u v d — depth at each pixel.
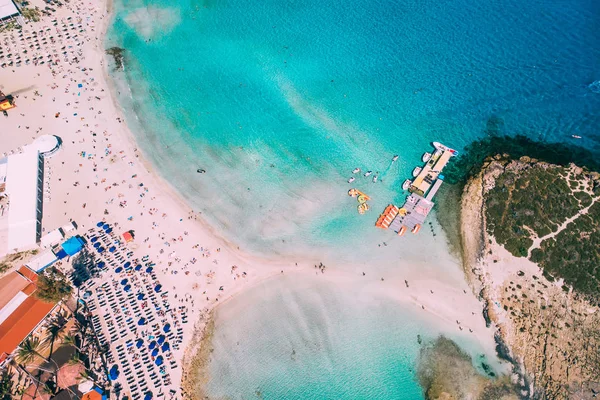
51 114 97.00
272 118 96.38
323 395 62.41
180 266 74.94
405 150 89.00
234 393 62.81
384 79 101.56
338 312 69.38
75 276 73.81
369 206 81.31
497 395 60.66
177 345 66.62
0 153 90.31
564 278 67.38
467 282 70.81
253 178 86.94
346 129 93.38
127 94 101.75
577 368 60.34
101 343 66.56
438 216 78.50
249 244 77.81
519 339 63.97
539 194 75.12
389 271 73.19
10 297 69.62
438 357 64.25
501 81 98.38
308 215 80.94
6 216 81.00
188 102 100.25
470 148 87.44
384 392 62.31
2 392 61.12
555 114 91.38
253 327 68.38
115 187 85.69
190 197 84.56
